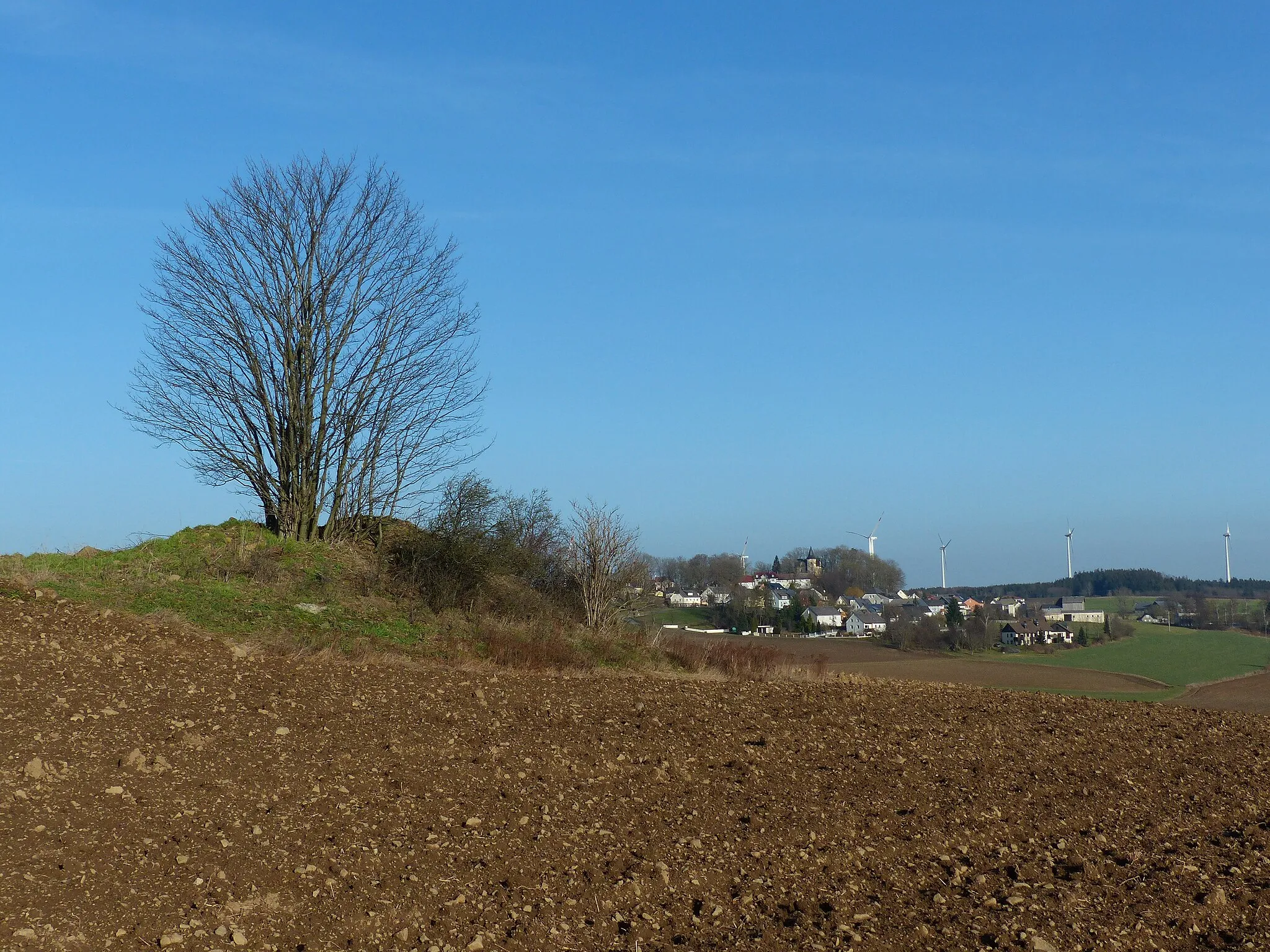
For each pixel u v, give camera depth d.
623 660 26.36
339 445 30.23
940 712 20.45
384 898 8.30
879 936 8.38
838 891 9.40
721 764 14.02
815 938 8.25
